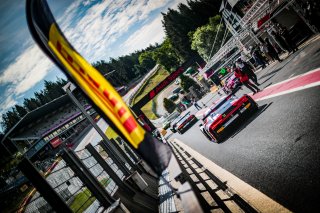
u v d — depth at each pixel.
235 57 25.73
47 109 63.38
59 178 6.42
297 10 13.62
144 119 25.80
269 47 14.73
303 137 5.08
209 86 37.34
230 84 17.19
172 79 28.20
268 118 7.69
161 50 98.31
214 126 9.34
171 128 24.92
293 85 8.59
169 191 7.47
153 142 2.54
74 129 60.12
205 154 9.84
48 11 2.46
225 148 8.55
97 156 7.37
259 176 5.05
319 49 9.91
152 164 2.51
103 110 2.48
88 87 2.46
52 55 2.29
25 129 61.66
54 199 4.42
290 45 13.91
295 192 3.77
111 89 2.61
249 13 17.16
